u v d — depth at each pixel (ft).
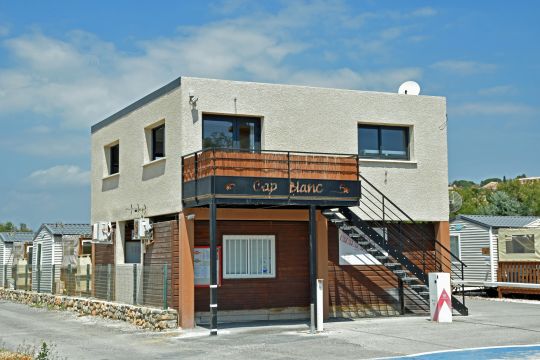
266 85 71.97
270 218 71.97
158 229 73.36
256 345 55.01
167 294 68.85
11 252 149.18
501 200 192.65
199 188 64.44
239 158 63.62
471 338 56.24
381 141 78.02
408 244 78.33
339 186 66.85
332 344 54.49
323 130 74.08
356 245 76.74
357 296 76.07
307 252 75.00
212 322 61.87
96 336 63.87
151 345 57.00
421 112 79.10
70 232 126.11
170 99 70.95
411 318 72.90
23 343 59.62
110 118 88.07
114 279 81.87
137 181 79.25
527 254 102.99
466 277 113.80
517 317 71.51
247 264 72.64
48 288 103.71
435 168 79.30
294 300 74.02
